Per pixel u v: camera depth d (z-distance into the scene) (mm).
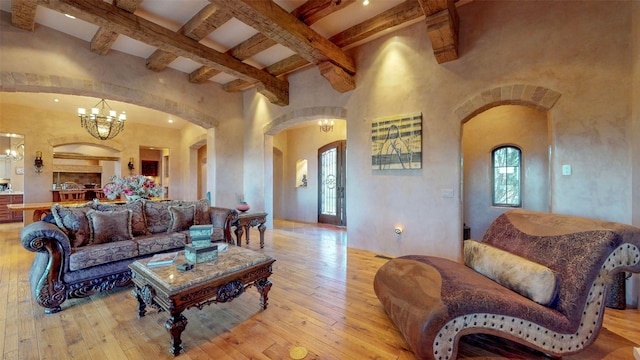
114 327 2256
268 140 6469
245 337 2131
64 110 7012
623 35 2717
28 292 2887
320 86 5223
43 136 6828
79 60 4250
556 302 1812
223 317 2426
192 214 4070
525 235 2275
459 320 1690
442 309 1681
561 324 1728
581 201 2893
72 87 4184
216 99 6250
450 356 1681
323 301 2742
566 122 2984
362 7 3721
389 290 2230
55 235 2500
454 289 1847
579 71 2922
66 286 2562
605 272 1736
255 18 3160
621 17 2729
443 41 3404
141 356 1903
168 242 3400
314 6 3486
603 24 2809
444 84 3783
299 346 2018
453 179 3727
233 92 6598
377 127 4414
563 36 3006
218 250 2754
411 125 4047
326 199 7879
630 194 2668
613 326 2270
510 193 4910
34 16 3529
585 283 1732
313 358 1886
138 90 4938
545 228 2176
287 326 2285
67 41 4137
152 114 7605
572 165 2945
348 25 4121
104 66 4520
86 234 3002
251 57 5090
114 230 3176
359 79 4664
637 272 1719
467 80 3604
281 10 3328
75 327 2252
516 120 4758
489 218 5020
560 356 1765
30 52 3828
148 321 2354
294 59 5012
